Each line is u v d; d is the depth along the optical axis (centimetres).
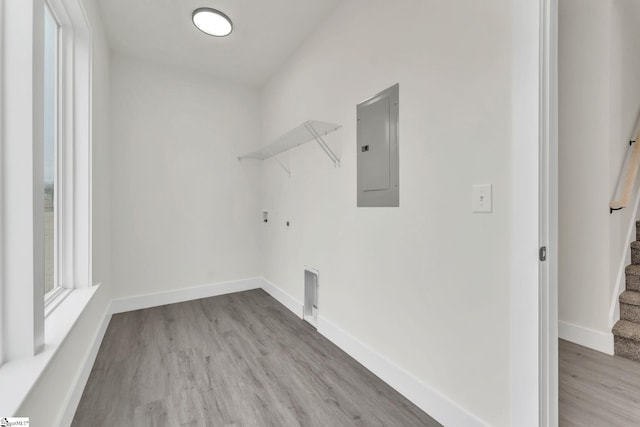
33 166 106
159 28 250
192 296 330
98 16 222
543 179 109
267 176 354
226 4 221
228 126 353
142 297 302
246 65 316
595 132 218
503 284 119
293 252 292
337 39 221
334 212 226
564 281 233
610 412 149
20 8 104
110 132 285
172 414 147
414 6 155
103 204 243
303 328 252
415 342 157
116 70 289
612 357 204
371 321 188
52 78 175
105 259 252
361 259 197
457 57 134
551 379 113
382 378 176
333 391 166
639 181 260
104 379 176
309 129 223
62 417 127
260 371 185
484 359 125
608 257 212
